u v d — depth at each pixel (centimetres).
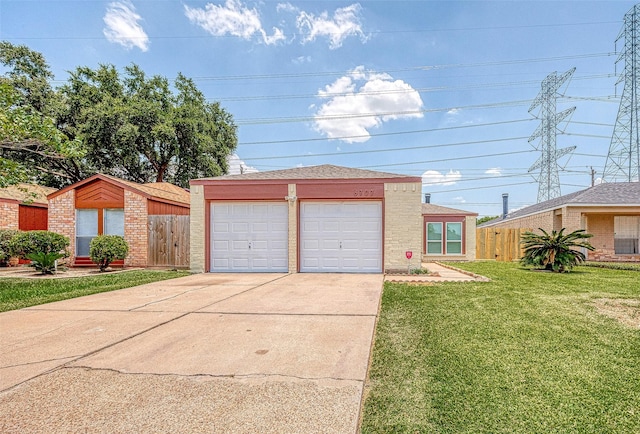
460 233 1722
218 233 1073
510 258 1698
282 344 375
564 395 264
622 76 2688
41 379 289
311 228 1045
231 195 1058
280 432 216
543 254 1070
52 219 1227
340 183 1026
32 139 798
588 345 371
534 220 1900
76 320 477
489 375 299
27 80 2095
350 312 518
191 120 2284
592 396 262
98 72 2288
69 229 1220
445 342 381
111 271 1103
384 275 963
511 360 330
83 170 2241
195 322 465
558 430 221
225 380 286
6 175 802
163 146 2306
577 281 823
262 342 381
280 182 1043
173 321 470
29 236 1034
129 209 1206
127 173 2431
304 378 290
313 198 1033
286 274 997
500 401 256
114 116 2016
